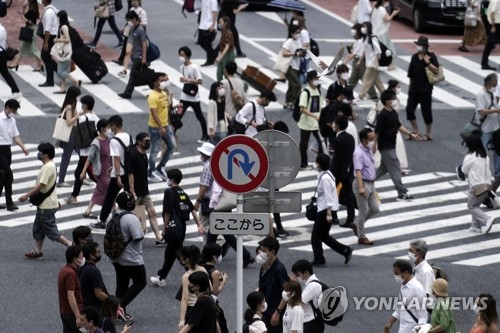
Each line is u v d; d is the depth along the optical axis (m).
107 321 32.88
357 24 66.62
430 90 60.31
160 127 53.38
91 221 49.09
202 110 63.81
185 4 79.81
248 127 52.78
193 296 35.28
